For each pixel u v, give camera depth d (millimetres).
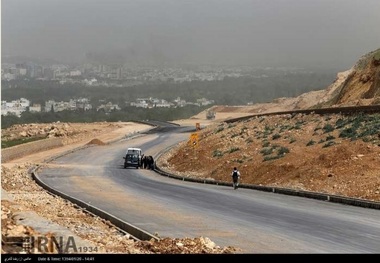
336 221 82438
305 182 131875
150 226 77062
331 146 151750
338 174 128875
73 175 168000
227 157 185000
